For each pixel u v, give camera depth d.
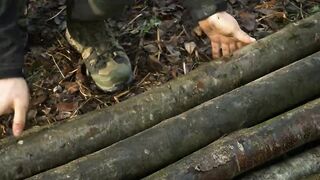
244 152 1.55
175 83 1.77
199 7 1.76
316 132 1.62
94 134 1.66
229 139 1.58
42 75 2.00
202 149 1.59
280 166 1.61
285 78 1.72
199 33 2.09
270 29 2.13
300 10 2.20
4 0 1.41
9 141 1.63
